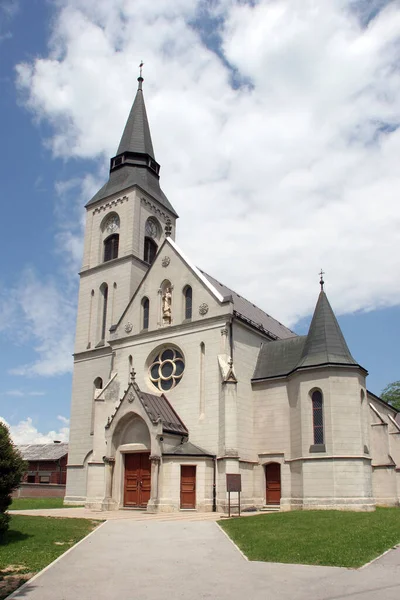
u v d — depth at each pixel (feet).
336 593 50.26
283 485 140.05
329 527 88.63
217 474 135.44
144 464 142.41
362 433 132.67
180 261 165.07
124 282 194.80
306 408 136.56
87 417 186.80
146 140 227.40
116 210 209.15
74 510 140.36
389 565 62.59
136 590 52.44
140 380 161.17
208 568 62.13
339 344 140.97
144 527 98.22
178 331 157.69
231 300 149.89
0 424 82.99
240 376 149.79
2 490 79.20
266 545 74.90
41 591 51.98
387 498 151.23
